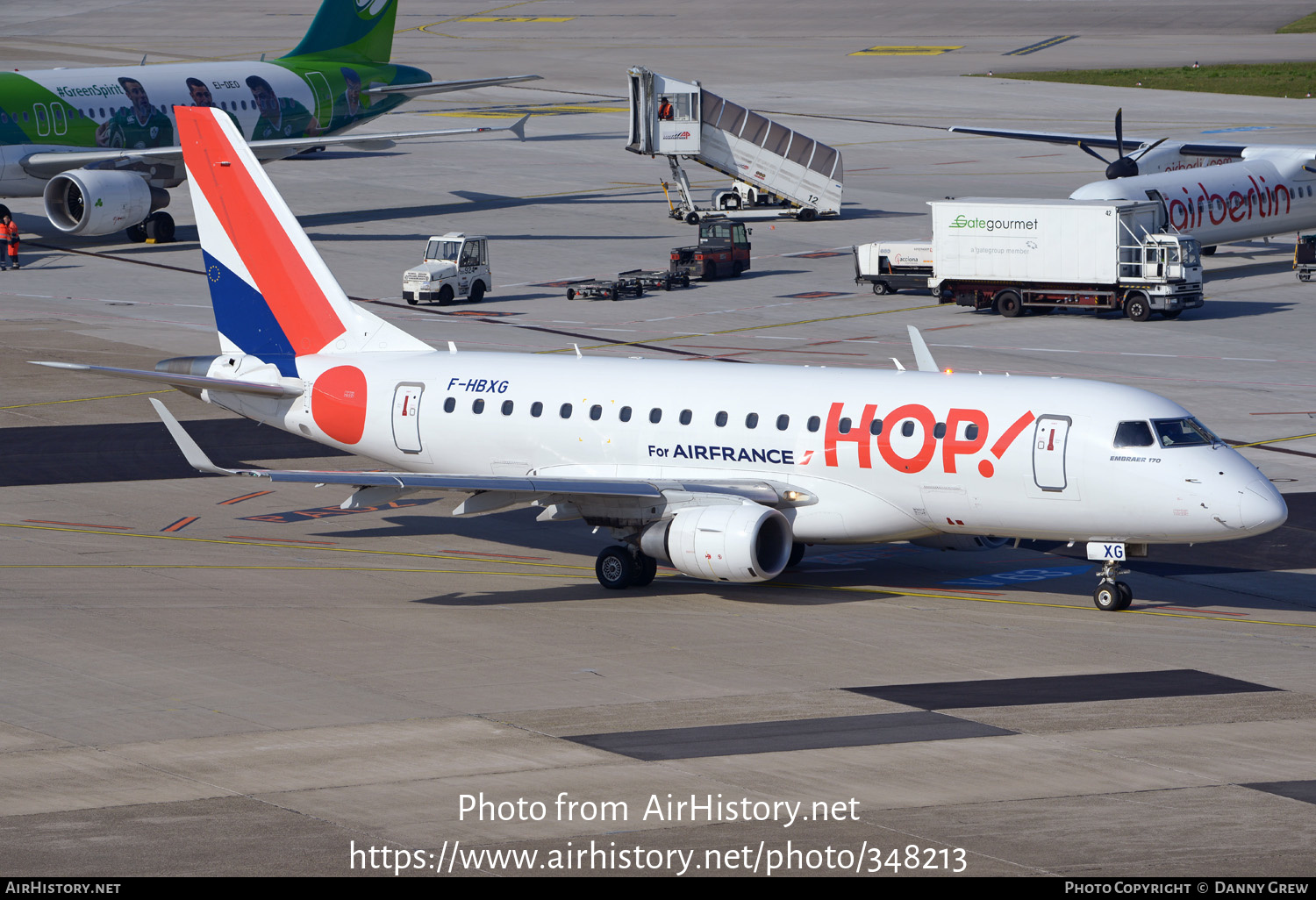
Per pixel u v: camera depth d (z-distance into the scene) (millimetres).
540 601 113062
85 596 111750
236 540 130375
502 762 78438
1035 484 107250
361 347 133625
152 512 139125
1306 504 139750
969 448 108500
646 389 120875
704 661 97438
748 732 83438
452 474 128375
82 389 186500
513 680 93250
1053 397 108500
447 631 104438
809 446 113688
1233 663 97938
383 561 124750
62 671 94188
